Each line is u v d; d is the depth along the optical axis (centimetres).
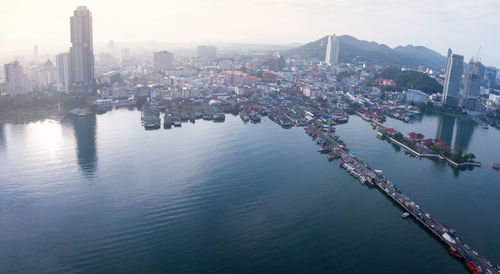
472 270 17488
